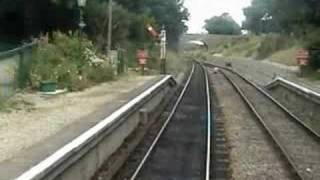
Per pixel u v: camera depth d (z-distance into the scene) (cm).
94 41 4941
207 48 17300
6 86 2502
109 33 4244
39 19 4466
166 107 3181
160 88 3316
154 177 1526
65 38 3619
